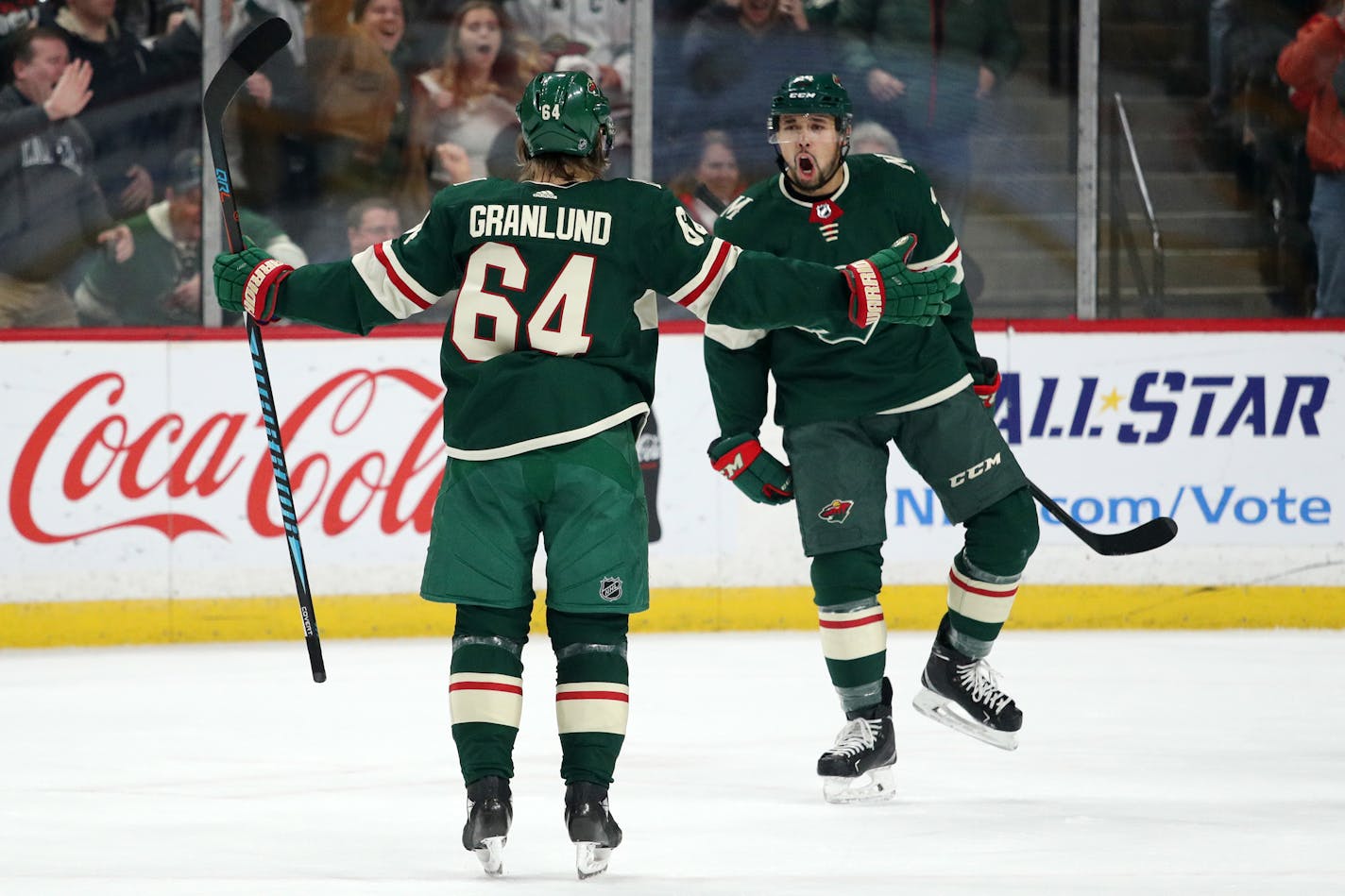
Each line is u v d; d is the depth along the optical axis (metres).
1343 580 24.89
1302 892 9.62
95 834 11.84
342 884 9.95
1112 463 25.00
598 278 10.14
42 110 25.89
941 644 14.12
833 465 13.25
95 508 24.11
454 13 26.70
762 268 10.21
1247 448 24.95
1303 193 26.91
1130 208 27.00
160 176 26.23
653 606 24.78
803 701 18.53
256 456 24.39
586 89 10.41
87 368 24.08
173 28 26.19
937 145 27.02
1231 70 26.86
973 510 13.53
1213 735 16.16
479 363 10.23
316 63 26.55
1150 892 9.62
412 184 26.91
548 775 14.31
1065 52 26.91
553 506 10.15
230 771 14.58
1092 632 24.52
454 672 10.23
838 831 11.76
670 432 24.88
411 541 24.69
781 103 13.00
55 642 24.02
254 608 24.41
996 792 13.34
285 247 26.69
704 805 12.80
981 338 25.05
